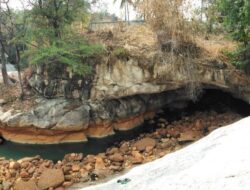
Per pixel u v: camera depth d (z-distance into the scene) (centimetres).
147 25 2045
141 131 2078
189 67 1919
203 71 1939
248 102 1972
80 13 2184
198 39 2014
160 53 1925
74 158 1705
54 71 2028
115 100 2069
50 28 2053
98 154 1745
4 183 1461
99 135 2014
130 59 1958
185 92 2191
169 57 1914
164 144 1786
